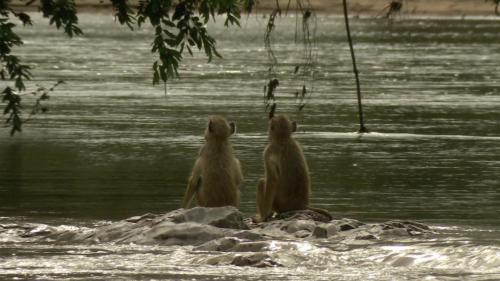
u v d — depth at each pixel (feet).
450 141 133.28
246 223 71.97
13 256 59.67
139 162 111.45
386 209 82.48
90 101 186.19
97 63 294.25
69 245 64.49
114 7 73.05
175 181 97.76
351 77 252.42
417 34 538.47
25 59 305.53
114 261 57.36
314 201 86.43
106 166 108.27
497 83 237.45
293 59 331.36
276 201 75.87
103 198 87.56
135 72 261.24
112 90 209.46
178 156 116.37
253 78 248.93
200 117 159.84
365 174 103.30
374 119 160.25
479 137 137.90
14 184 95.86
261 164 110.01
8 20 74.90
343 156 117.91
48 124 150.82
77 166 108.06
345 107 178.50
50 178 99.71
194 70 276.62
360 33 550.77
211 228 65.00
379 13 100.83
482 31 573.33
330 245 62.95
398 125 152.35
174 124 150.41
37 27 587.68
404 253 58.23
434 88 222.07
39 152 120.26
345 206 84.07
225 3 73.20
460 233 69.21
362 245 62.90
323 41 463.83
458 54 369.30
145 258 58.59
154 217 70.44
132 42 444.14
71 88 212.43
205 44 73.56
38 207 82.84
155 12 72.95
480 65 304.71
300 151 76.28
